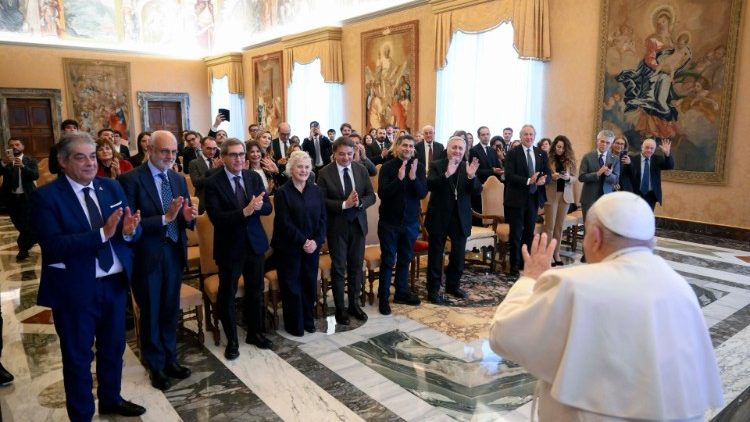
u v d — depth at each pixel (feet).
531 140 19.02
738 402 10.57
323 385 11.55
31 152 54.29
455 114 36.68
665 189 27.86
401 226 15.48
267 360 12.81
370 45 43.70
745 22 24.03
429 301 16.90
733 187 25.27
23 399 11.16
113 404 10.21
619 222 5.13
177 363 12.12
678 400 4.69
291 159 13.64
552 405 5.42
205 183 12.52
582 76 30.04
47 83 54.75
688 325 4.90
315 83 49.96
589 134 30.07
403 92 41.04
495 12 32.81
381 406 10.67
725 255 22.16
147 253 10.82
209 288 13.62
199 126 65.05
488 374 12.05
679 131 26.61
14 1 52.65
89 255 8.97
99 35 57.67
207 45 64.49
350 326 14.92
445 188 16.38
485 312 15.92
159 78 61.82
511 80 33.19
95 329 9.51
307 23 50.24
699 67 25.54
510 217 19.36
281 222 13.55
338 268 14.88
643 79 27.48
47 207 8.53
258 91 58.08
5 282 19.85
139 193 10.72
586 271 5.04
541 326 5.05
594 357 4.77
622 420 4.76
